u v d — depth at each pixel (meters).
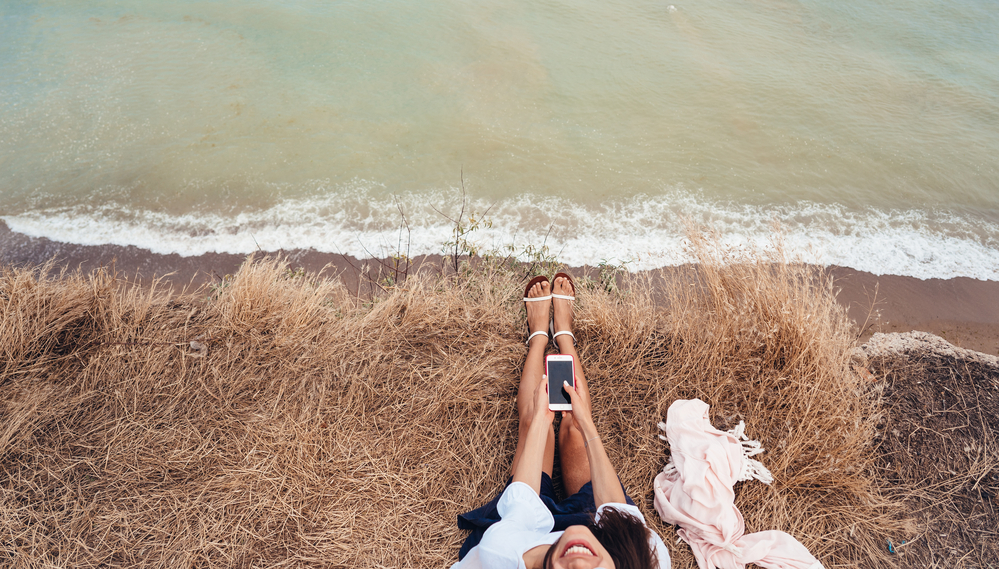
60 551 2.10
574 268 4.90
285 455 2.41
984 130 6.54
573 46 7.56
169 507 2.25
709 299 3.09
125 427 2.49
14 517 2.17
